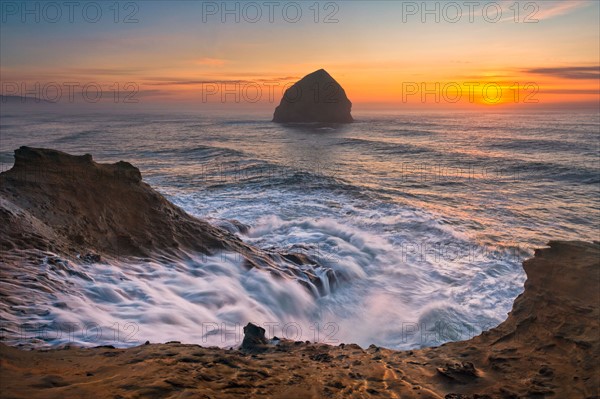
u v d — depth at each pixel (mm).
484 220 17984
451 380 4824
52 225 9984
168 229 11938
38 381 3080
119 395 2998
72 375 3486
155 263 10227
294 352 5742
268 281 10219
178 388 3365
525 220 18312
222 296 8984
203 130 78938
